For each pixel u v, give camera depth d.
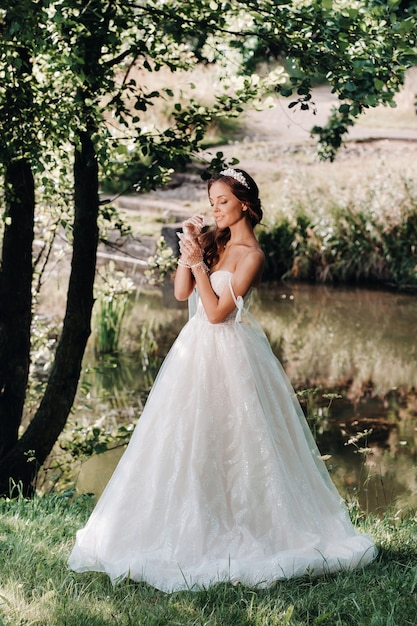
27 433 7.18
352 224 16.17
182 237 4.18
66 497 5.62
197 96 19.14
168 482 3.96
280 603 3.59
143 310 13.98
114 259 16.61
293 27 5.82
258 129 21.84
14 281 7.22
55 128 6.05
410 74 23.02
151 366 11.17
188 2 6.48
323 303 14.34
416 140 19.97
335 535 4.16
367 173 17.36
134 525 3.95
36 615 3.46
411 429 8.81
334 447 8.39
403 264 15.58
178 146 6.85
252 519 3.94
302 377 10.55
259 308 14.02
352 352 11.57
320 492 4.22
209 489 3.94
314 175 17.61
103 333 11.70
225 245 4.35
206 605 3.56
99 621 3.42
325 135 11.28
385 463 7.92
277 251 16.36
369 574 3.90
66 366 7.08
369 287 15.52
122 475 4.05
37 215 8.73
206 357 4.05
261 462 3.97
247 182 4.26
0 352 7.25
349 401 9.70
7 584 3.70
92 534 4.03
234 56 7.58
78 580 3.85
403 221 16.02
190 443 3.98
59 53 5.81
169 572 3.82
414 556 4.21
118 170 7.48
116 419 9.36
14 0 5.37
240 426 3.99
